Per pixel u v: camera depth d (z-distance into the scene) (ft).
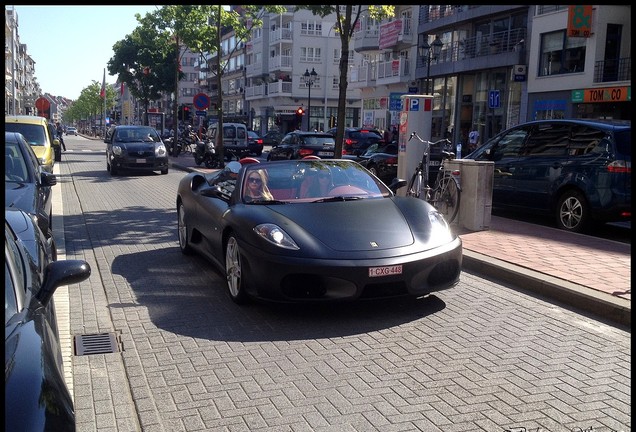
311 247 17.84
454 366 14.79
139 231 34.06
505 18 116.26
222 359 15.29
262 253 18.06
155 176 72.84
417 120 38.29
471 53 125.08
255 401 12.95
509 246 26.84
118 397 13.16
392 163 54.24
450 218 32.40
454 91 132.36
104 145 184.14
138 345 16.30
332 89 225.56
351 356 15.47
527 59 108.68
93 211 42.19
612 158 30.91
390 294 17.98
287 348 16.03
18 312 9.68
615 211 30.78
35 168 26.35
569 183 32.71
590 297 18.92
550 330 17.38
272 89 228.43
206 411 12.51
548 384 13.75
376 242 18.31
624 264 23.25
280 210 19.93
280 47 225.97
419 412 12.41
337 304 19.75
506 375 14.24
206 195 22.62
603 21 92.79
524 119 109.29
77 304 19.98
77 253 28.12
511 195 36.81
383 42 155.43
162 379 14.11
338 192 21.99
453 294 21.04
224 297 20.84
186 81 389.19
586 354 15.57
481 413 12.36
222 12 98.84
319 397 13.12
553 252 25.54
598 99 92.02
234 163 25.20
